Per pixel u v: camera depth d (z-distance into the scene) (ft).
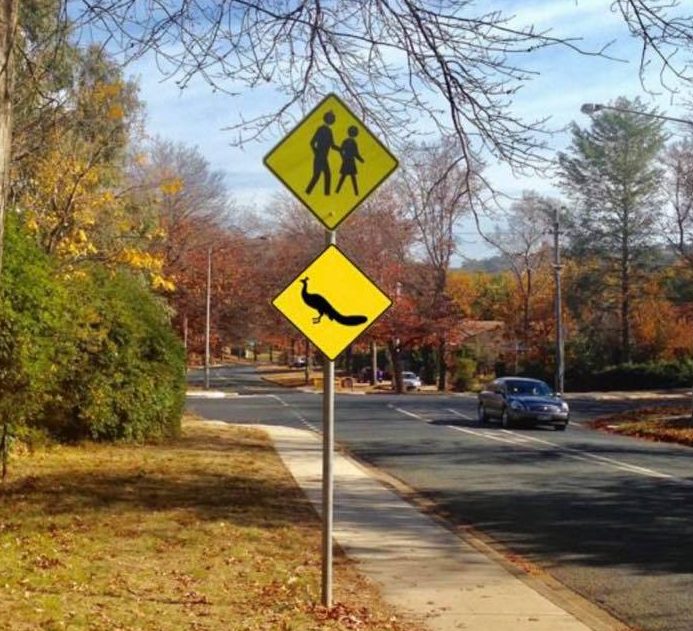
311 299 25.99
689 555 36.11
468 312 206.59
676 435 87.86
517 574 32.71
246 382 241.96
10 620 23.20
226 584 29.27
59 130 66.54
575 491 53.88
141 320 71.05
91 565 30.53
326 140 26.14
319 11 25.58
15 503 41.65
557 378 151.64
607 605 28.78
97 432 68.23
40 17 30.45
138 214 95.76
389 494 51.83
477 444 83.92
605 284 208.03
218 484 51.29
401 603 28.45
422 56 25.59
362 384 229.04
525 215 138.51
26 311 46.01
